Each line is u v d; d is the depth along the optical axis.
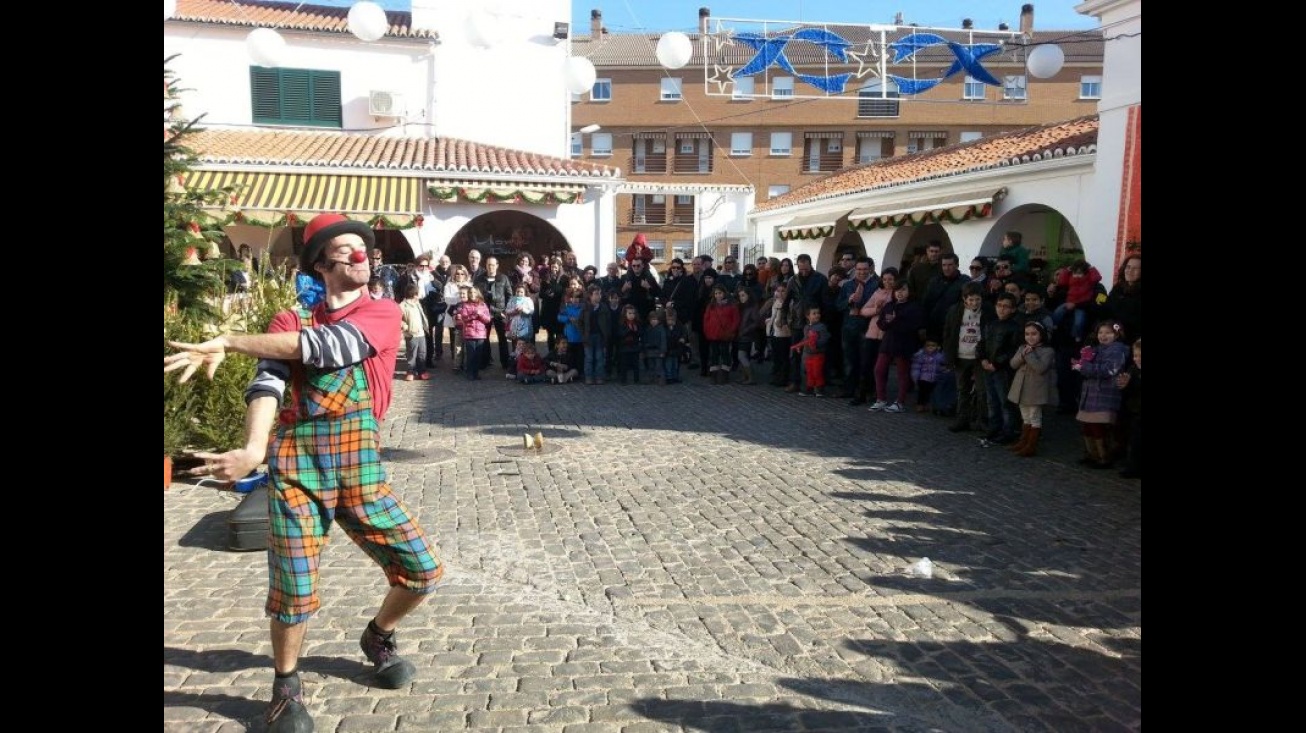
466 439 9.37
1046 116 47.16
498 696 3.76
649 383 13.62
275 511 3.34
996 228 15.36
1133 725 3.54
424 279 15.14
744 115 48.31
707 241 34.59
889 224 18.33
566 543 5.89
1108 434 7.89
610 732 3.47
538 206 20.05
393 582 3.64
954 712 3.64
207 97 21.33
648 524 6.30
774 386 13.23
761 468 7.99
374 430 3.46
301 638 3.42
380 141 21.45
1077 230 13.45
